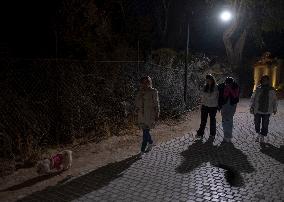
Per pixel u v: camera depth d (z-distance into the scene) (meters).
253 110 9.24
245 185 6.00
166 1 23.41
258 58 28.17
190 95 15.41
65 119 8.90
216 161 7.44
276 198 5.45
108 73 10.59
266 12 24.98
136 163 7.26
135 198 5.41
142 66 11.99
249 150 8.40
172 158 7.65
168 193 5.62
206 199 5.39
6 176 6.43
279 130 10.92
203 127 9.64
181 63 17.20
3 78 7.87
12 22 10.66
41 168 6.39
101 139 9.31
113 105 10.56
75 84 9.20
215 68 22.81
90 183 6.07
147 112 7.69
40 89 8.51
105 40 13.76
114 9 18.42
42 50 10.97
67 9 11.48
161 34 23.39
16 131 7.91
